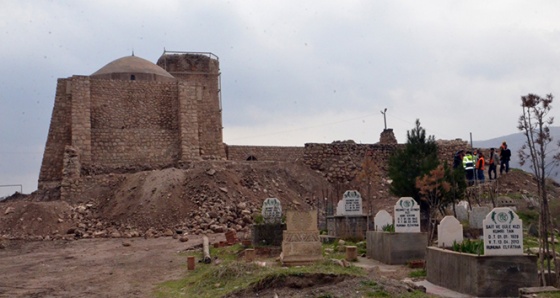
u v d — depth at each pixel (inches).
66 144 1466.5
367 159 1284.4
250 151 1641.2
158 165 1512.1
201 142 1617.9
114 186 1315.2
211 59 1971.0
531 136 443.2
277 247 750.5
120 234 1084.5
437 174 721.6
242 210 1173.7
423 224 842.2
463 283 423.2
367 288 399.2
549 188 950.4
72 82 1456.7
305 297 391.5
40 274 656.4
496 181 1050.1
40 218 1145.4
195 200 1199.6
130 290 535.5
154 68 1700.3
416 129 917.8
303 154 1594.5
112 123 1502.2
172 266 682.8
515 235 411.2
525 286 403.5
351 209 856.3
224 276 514.3
